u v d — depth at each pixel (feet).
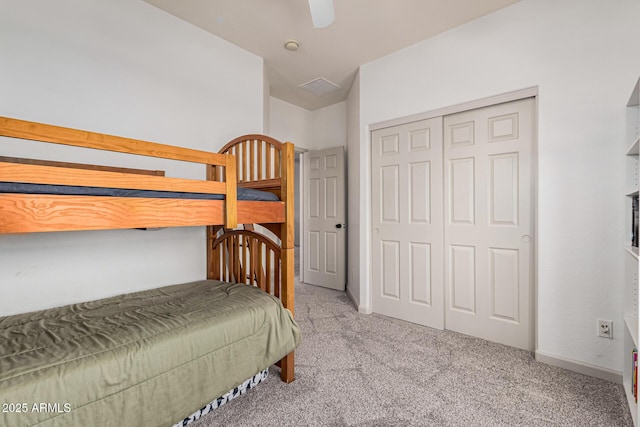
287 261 5.95
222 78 8.41
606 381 5.74
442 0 6.79
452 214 8.29
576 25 6.16
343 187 12.73
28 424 2.79
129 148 4.04
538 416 4.75
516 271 7.23
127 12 6.59
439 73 8.18
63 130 3.51
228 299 5.49
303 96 12.59
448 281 8.38
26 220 3.23
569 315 6.23
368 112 9.80
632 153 5.32
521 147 7.13
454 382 5.72
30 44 5.38
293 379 5.82
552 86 6.43
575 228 6.17
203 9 7.13
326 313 9.87
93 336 3.82
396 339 7.73
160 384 3.76
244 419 4.68
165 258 7.20
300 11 7.16
